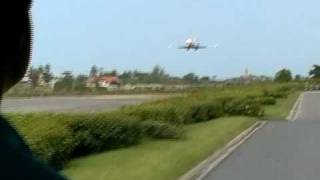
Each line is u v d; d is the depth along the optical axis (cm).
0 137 184
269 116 6819
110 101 8562
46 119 2525
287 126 5356
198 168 2580
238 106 6438
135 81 16525
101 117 2897
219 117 5997
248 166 2673
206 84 16738
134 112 4078
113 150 2958
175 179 2250
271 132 4662
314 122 5934
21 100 7756
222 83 17200
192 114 5162
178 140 3538
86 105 7031
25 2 198
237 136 4219
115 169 2316
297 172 2494
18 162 181
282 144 3697
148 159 2591
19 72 198
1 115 192
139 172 2252
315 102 10800
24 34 198
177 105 5006
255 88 12219
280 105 9262
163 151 2906
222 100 6500
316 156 3059
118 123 2998
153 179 2147
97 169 2312
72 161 2527
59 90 10912
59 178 184
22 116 2517
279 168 2614
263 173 2467
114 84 15238
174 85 16725
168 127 3575
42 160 194
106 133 2916
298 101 11225
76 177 2106
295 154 3159
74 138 2633
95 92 12719
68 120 2709
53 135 2208
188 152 2922
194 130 4338
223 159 2927
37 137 2075
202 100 6062
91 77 13575
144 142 3353
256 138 4134
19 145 191
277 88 13212
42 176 181
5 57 194
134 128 3191
